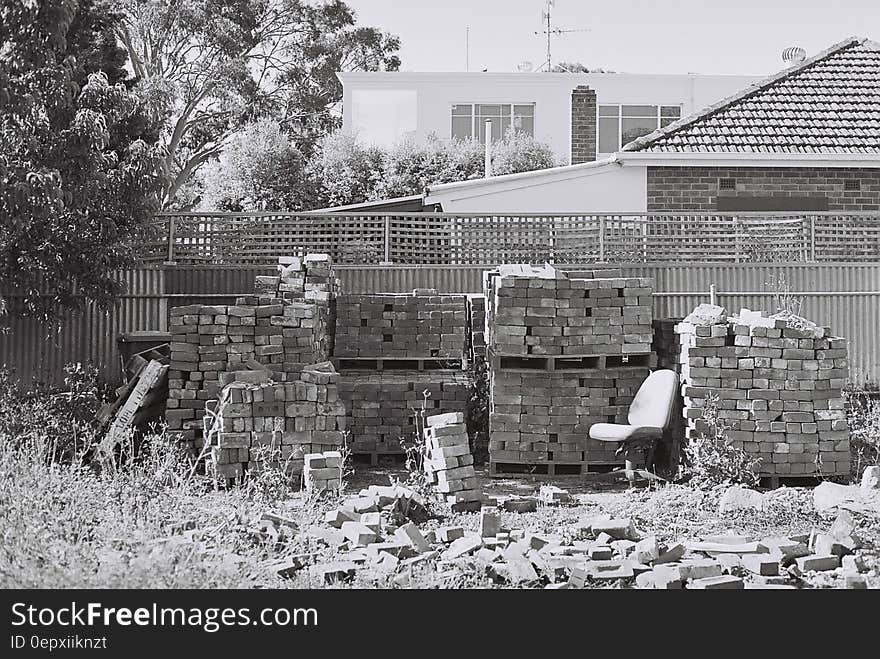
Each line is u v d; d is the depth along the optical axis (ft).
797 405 40.83
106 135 40.68
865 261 56.80
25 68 35.29
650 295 43.29
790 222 56.90
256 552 26.63
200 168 131.64
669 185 64.39
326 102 126.00
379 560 26.63
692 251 56.59
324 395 38.75
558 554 27.22
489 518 29.12
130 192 44.88
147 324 54.24
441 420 36.45
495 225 56.95
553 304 42.80
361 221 56.70
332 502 34.53
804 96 69.51
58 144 39.06
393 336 47.88
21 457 31.99
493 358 43.04
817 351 41.01
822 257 56.95
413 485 37.22
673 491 38.04
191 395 40.86
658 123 102.78
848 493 35.50
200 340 41.22
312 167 108.27
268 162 104.22
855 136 65.57
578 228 56.95
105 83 42.14
